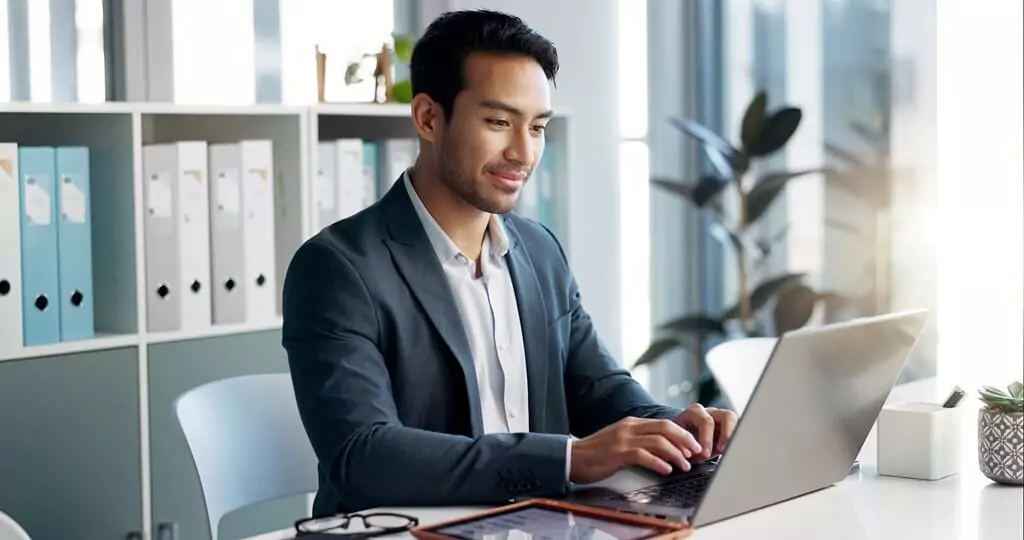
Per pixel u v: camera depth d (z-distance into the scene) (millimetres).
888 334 1745
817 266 3922
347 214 3254
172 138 3338
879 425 1903
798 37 3943
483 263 2057
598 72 4227
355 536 1536
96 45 3289
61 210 2748
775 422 1588
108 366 2811
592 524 1531
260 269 3082
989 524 1617
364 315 1878
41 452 2717
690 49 4250
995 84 3303
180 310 2939
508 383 2055
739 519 1623
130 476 2861
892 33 3680
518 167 1915
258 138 3188
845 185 3824
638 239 4363
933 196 3609
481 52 1901
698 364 4133
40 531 2725
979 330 3348
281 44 3625
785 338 1516
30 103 2611
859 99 3781
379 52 3488
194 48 3438
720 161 3676
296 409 2408
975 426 2285
